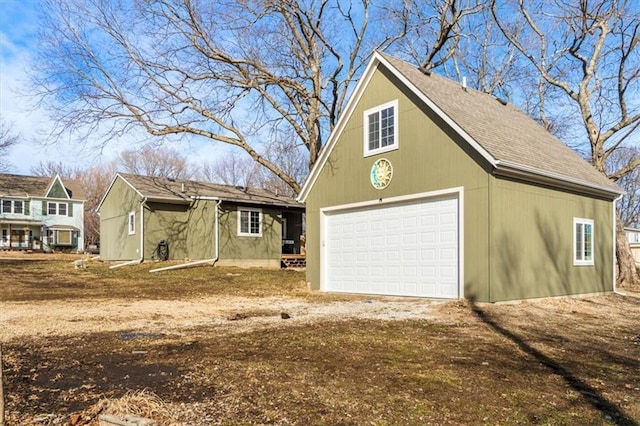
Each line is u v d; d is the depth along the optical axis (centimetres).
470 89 1554
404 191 1194
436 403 397
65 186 4275
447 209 1105
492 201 1005
